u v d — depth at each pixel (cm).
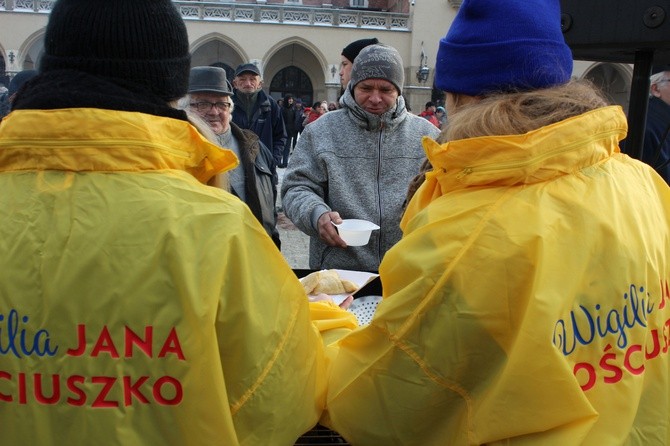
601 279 115
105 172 112
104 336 108
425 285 120
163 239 109
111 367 108
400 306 123
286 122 1852
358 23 2977
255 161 379
